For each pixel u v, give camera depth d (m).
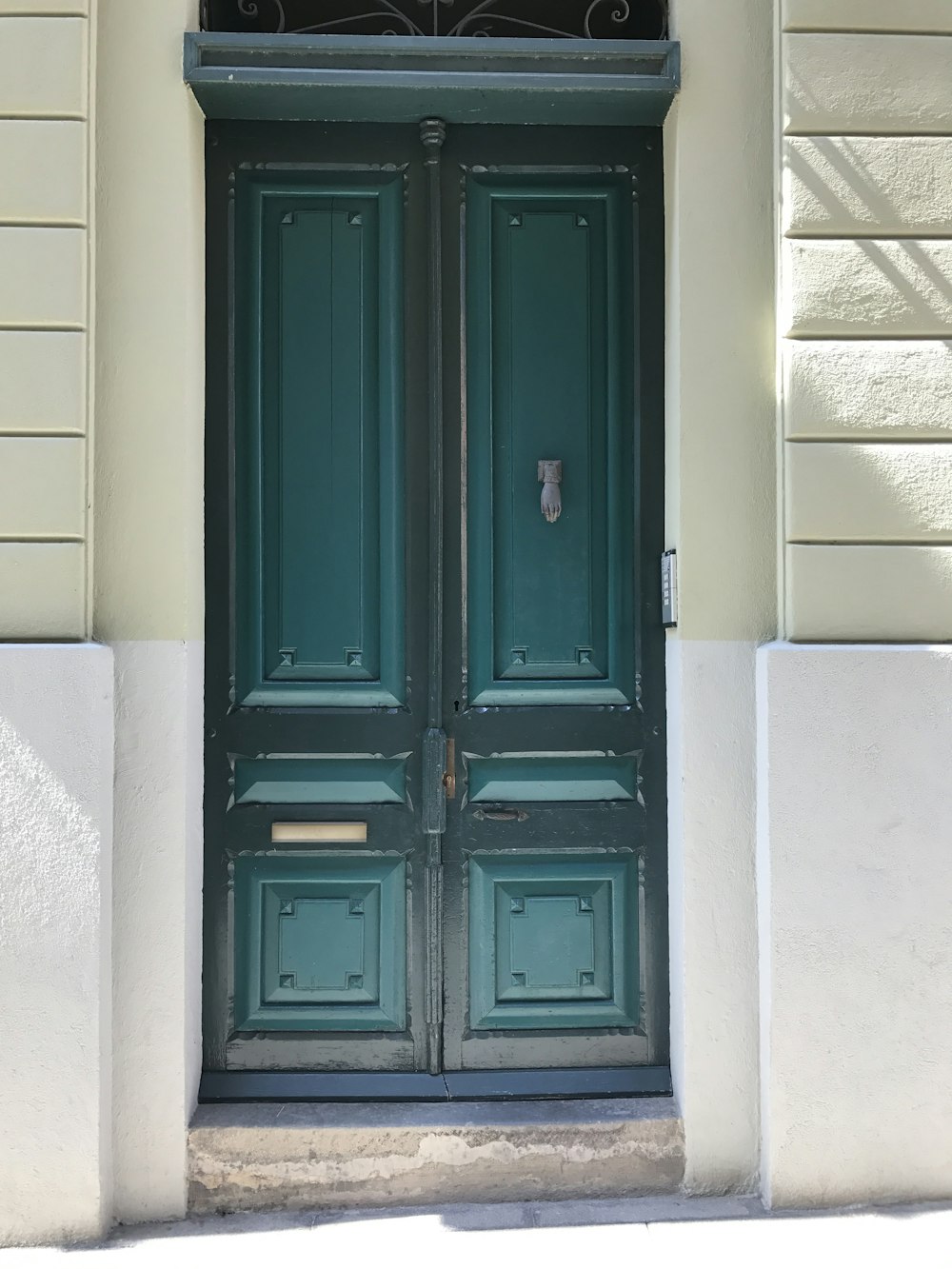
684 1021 3.27
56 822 3.05
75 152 3.13
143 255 3.20
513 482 3.53
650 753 3.51
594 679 3.53
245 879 3.46
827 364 3.23
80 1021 3.04
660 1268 2.89
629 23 3.58
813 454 3.23
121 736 3.17
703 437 3.29
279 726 3.46
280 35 3.22
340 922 3.47
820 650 3.17
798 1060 3.16
